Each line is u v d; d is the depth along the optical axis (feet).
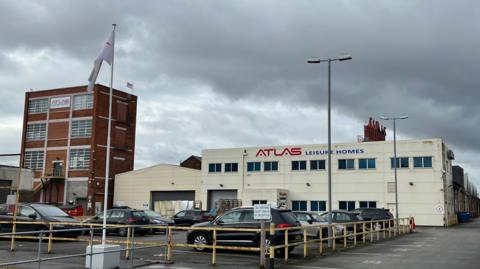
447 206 168.04
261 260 46.52
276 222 57.93
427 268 48.11
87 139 213.87
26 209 73.10
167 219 106.93
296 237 60.08
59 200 216.13
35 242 70.33
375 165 170.91
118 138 224.33
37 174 222.69
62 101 223.10
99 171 213.25
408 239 90.74
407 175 165.48
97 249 43.65
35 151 226.17
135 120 234.58
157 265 47.62
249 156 192.75
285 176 184.96
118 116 225.15
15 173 151.12
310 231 80.28
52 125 223.92
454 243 80.53
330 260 53.78
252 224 58.13
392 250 66.74
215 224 60.49
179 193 208.03
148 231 96.73
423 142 164.86
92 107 215.10
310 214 83.97
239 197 191.83
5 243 68.18
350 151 175.42
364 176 171.94
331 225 65.41
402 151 167.73
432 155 163.12
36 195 218.79
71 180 214.69
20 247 62.64
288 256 56.65
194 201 202.39
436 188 161.17
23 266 45.14
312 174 180.45
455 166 219.00
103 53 50.29
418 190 163.43
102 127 216.33
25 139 229.66
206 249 60.80
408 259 55.72
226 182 195.31
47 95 227.40
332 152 178.40
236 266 47.52
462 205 247.50
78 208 155.02
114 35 51.44
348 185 173.88
